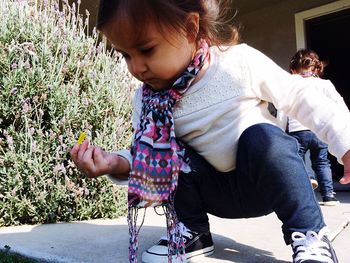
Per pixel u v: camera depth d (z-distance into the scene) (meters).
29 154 2.12
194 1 1.15
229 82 1.23
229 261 1.35
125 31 1.04
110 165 1.23
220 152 1.25
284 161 1.15
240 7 4.91
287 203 1.16
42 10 2.86
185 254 1.33
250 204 1.31
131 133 2.48
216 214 1.43
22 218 2.13
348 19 5.52
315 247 1.13
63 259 1.40
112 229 1.92
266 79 1.23
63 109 2.25
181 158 1.28
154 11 1.04
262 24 4.99
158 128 1.24
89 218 2.26
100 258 1.40
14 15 2.38
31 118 2.25
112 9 1.05
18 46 2.24
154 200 1.21
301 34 4.69
